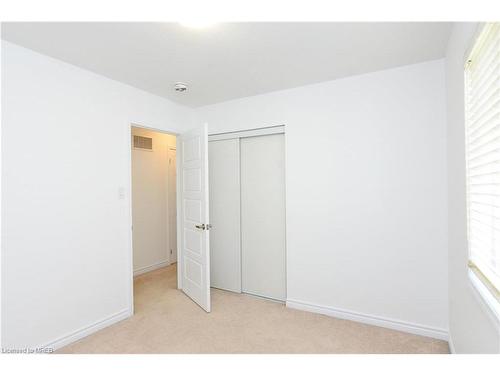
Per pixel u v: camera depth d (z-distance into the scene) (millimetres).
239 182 3320
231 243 3398
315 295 2785
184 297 3225
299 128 2850
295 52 2107
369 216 2523
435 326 2271
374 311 2508
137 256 4098
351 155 2596
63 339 2191
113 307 2592
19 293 1949
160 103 3121
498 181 1157
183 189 3383
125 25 1729
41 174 2084
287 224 2924
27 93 2010
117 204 2654
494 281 1191
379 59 2246
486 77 1247
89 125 2420
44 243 2096
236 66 2352
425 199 2301
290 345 2189
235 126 3264
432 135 2271
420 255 2324
